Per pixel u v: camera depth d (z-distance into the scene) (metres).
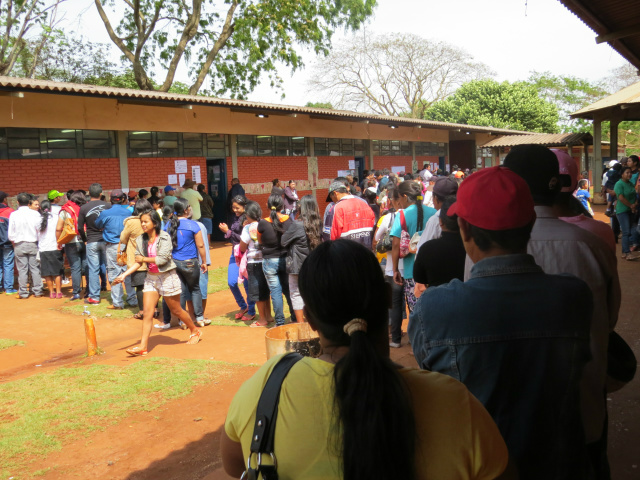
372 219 7.18
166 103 14.20
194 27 21.78
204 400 5.29
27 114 12.57
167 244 6.83
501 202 1.78
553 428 1.70
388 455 1.25
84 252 10.83
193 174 16.61
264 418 1.38
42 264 10.56
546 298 1.71
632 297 7.84
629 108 23.19
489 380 1.71
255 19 21.62
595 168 24.73
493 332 1.70
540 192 2.26
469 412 1.35
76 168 13.76
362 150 24.39
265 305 8.01
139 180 15.23
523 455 1.71
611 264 2.25
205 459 4.14
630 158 11.20
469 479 1.33
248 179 18.77
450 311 1.76
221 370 6.11
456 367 1.75
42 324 8.88
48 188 13.20
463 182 1.92
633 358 2.37
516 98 47.56
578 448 1.72
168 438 4.52
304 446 1.33
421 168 28.70
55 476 3.98
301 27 22.86
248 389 1.47
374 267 1.45
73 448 4.41
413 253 5.45
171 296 6.96
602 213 20.00
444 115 48.28
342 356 1.42
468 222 1.86
